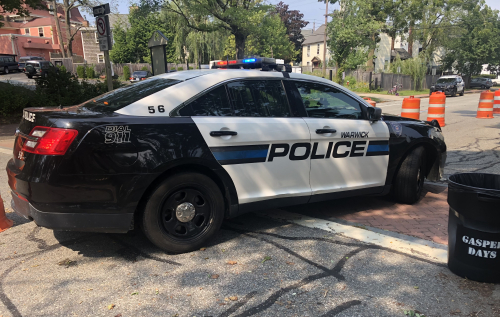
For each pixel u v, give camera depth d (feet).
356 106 14.34
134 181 9.96
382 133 14.43
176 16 76.74
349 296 9.01
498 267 9.28
